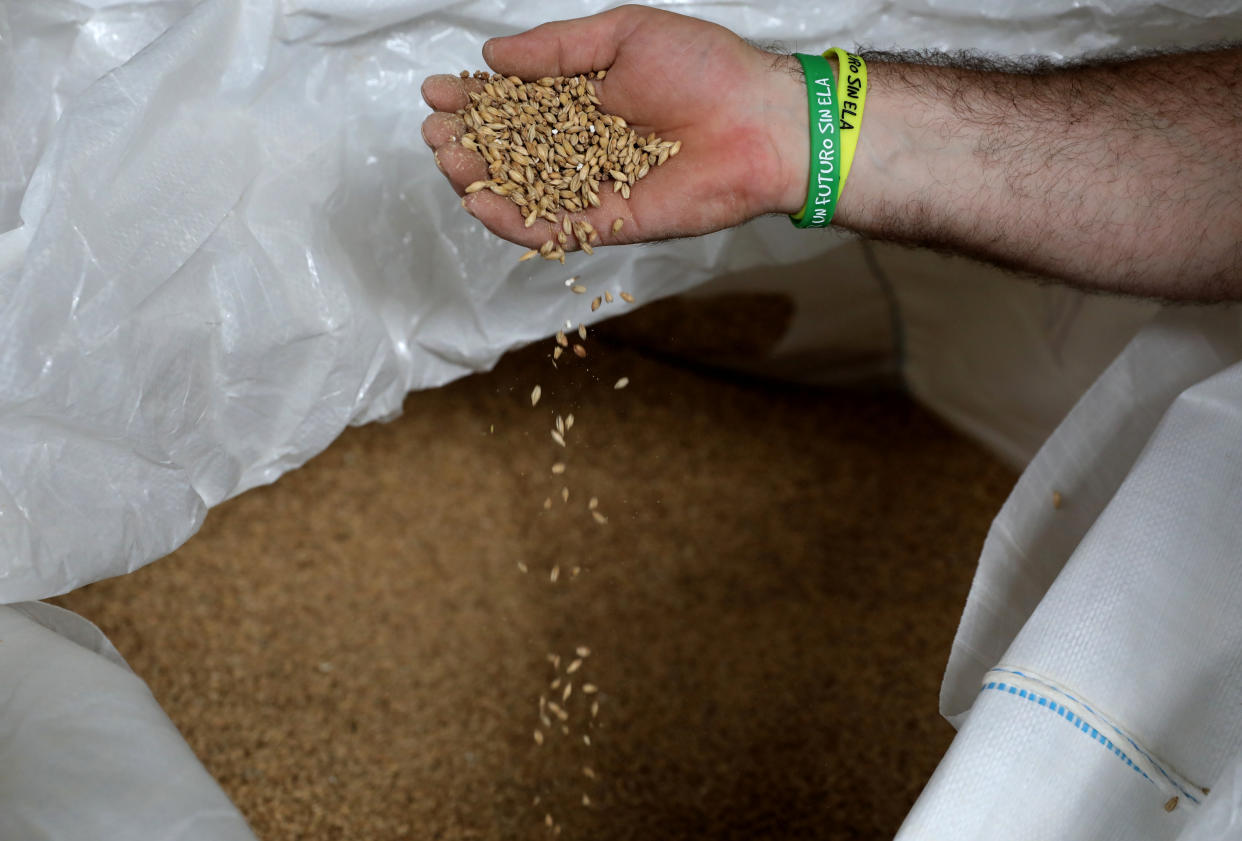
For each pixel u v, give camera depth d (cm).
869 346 226
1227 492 92
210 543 193
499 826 161
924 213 105
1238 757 75
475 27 111
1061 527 112
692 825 164
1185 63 104
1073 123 102
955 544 210
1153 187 101
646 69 100
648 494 214
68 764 79
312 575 192
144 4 100
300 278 107
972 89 103
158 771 81
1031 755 84
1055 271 108
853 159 101
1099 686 86
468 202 96
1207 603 89
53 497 96
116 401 97
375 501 205
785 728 178
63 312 92
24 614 97
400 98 110
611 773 169
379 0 103
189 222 98
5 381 90
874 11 117
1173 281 105
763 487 218
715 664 187
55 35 98
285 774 164
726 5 114
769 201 104
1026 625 90
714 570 203
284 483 205
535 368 231
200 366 103
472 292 120
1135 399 112
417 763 168
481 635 187
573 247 101
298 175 106
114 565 102
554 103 101
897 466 223
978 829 83
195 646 179
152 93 94
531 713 176
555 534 205
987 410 213
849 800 169
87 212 92
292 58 104
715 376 239
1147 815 84
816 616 196
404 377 123
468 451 216
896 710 182
